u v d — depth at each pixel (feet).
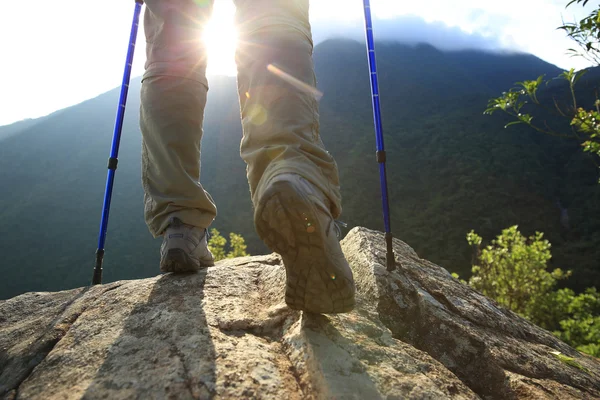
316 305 3.53
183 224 5.08
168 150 4.86
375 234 6.67
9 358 3.80
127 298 4.63
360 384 3.06
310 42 4.21
